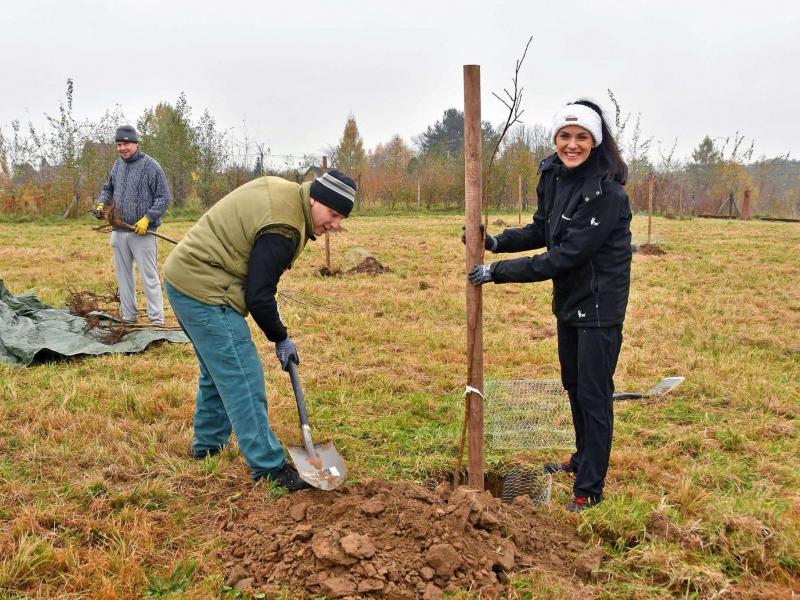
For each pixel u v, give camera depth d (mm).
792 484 3990
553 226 3510
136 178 6945
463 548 2924
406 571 2820
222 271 3479
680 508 3617
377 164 45594
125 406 4906
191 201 29703
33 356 5922
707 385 5715
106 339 6602
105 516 3416
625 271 3465
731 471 4137
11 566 2834
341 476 3561
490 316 8617
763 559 3023
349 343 7141
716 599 2770
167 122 29344
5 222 23391
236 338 3531
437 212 34906
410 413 5105
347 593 2705
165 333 6906
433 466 4152
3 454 4062
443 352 6766
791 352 7039
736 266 13094
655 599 2781
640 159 25953
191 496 3643
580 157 3330
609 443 3564
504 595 2799
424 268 12992
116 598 2721
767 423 4902
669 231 21203
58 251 14297
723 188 36188
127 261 7191
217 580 2871
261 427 3617
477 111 3127
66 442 4211
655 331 7852
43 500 3477
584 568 2982
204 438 4086
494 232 21641
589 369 3488
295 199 3426
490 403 5188
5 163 25969
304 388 5562
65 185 25406
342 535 2967
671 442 4598
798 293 10344
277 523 3217
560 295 3609
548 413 4969
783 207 37469
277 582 2826
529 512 3439
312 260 13891
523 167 35562
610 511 3352
